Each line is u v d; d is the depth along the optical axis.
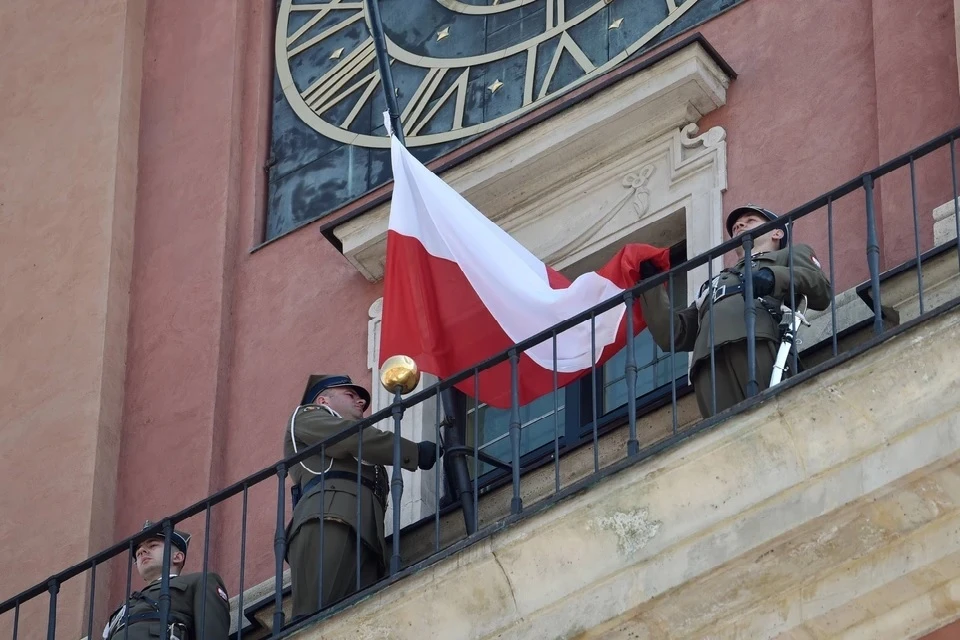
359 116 34.75
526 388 28.28
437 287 28.84
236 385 33.28
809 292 26.28
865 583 23.41
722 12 31.62
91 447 33.19
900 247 28.11
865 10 30.38
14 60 37.78
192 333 33.91
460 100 33.69
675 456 23.75
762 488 23.45
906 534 23.27
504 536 24.25
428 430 31.12
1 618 32.25
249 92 35.94
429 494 30.34
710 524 23.56
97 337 34.19
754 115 30.48
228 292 34.12
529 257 29.33
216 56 36.34
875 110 29.55
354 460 27.64
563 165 31.36
